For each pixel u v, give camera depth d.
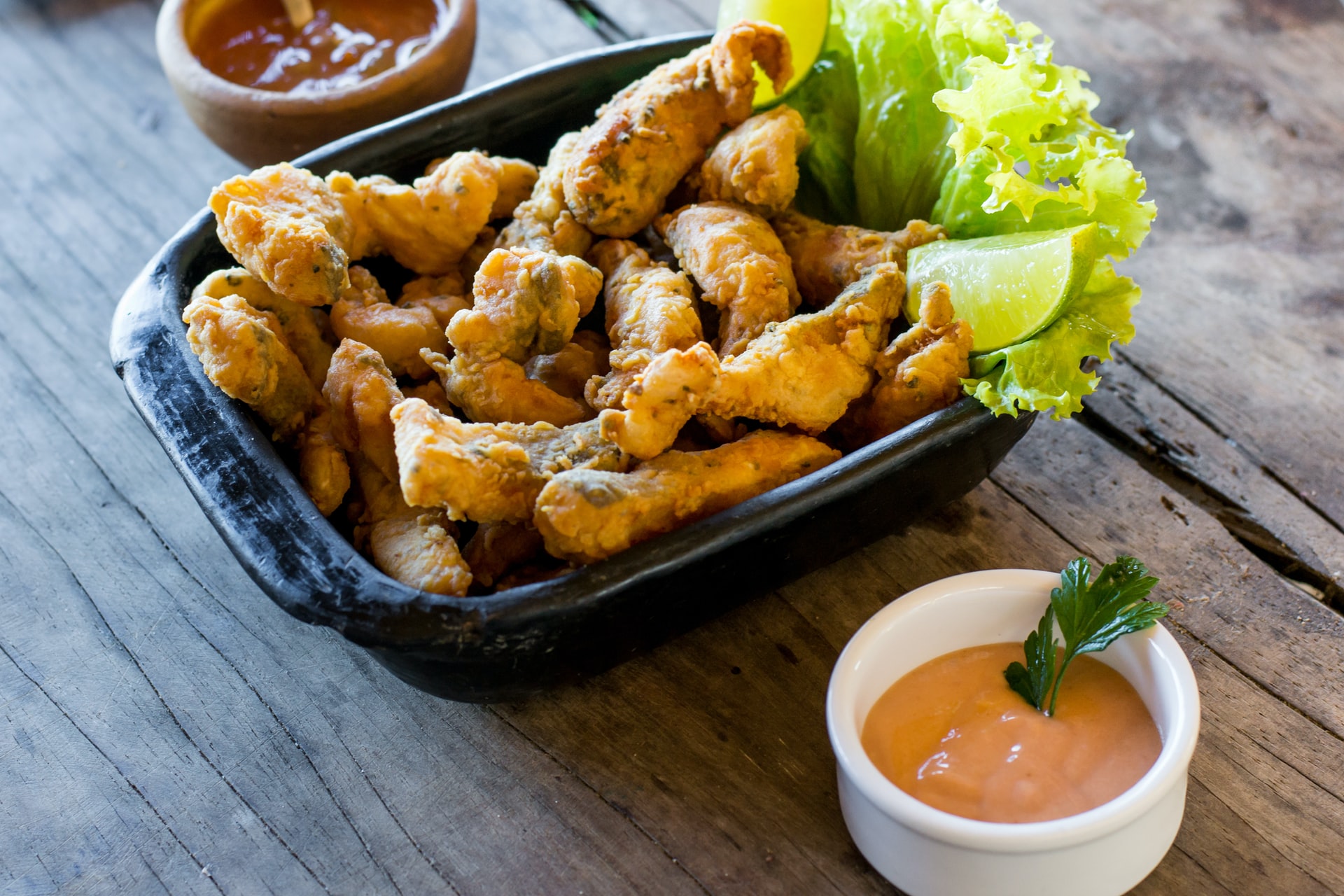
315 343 0.49
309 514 0.43
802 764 0.46
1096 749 0.43
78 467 0.54
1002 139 0.47
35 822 0.47
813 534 0.45
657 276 0.49
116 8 0.73
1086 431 0.53
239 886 0.45
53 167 0.64
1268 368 0.55
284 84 0.60
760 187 0.49
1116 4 0.67
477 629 0.42
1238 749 0.46
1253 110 0.63
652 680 0.48
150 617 0.50
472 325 0.46
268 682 0.49
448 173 0.50
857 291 0.47
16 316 0.59
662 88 0.50
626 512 0.44
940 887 0.42
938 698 0.45
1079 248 0.45
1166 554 0.50
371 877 0.45
